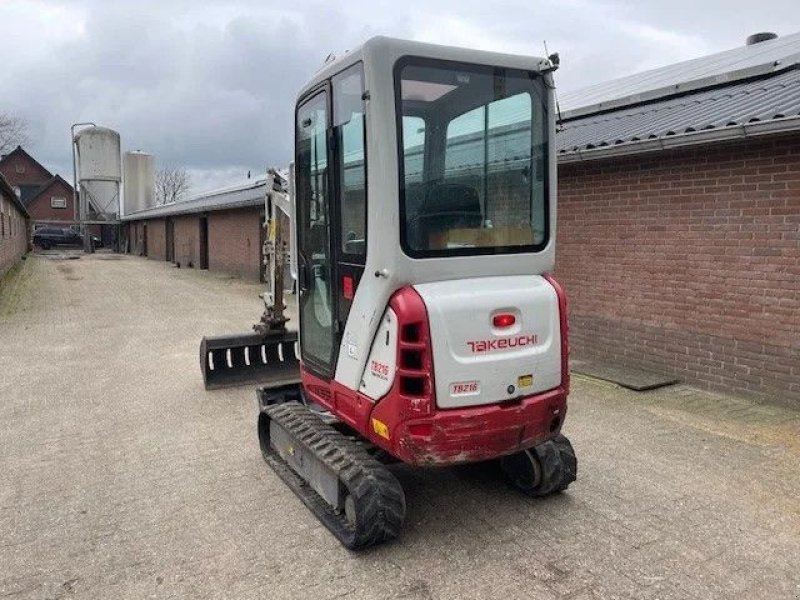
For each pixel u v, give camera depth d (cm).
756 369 629
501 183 372
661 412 599
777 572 340
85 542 376
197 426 582
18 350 929
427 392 332
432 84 348
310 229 426
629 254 748
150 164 4653
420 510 411
